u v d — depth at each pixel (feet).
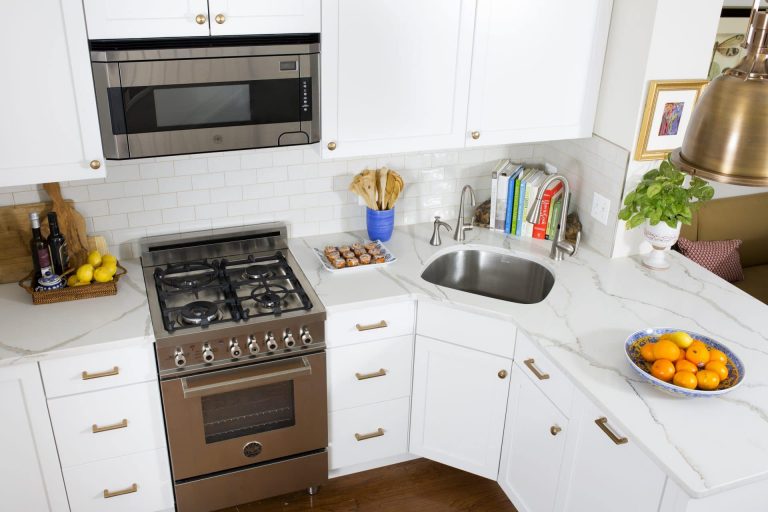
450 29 8.98
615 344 8.31
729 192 13.67
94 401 8.38
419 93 9.20
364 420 10.02
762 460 6.62
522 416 9.15
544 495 8.90
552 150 11.27
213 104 8.27
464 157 11.14
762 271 13.50
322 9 8.30
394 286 9.48
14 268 9.20
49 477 8.59
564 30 9.48
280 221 10.48
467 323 9.22
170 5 7.71
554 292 9.41
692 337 8.13
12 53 7.42
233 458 9.30
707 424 7.07
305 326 8.84
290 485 9.87
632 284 9.70
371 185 10.16
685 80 9.35
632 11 9.25
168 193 9.71
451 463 10.29
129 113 7.97
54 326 8.36
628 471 7.23
